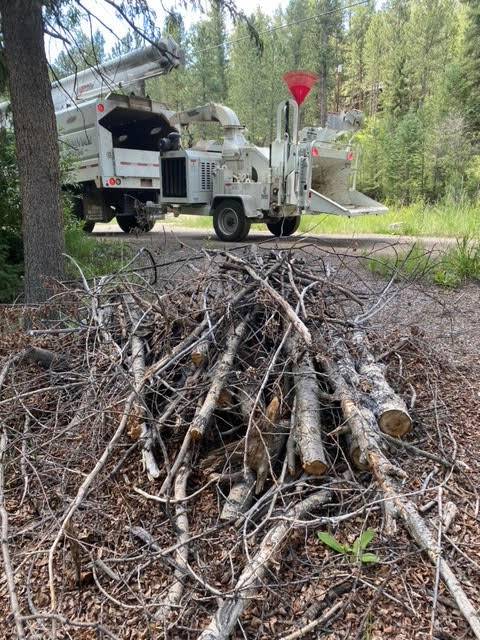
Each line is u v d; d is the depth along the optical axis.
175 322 2.99
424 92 29.73
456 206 12.21
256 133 30.89
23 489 2.52
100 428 2.58
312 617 1.73
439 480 2.35
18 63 4.61
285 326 2.75
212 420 2.59
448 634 1.63
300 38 34.41
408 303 5.23
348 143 10.27
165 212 11.22
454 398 3.13
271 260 3.43
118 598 1.87
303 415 2.35
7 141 6.24
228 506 2.15
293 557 1.96
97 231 13.32
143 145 12.03
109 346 3.06
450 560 1.90
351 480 2.28
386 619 1.70
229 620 1.63
